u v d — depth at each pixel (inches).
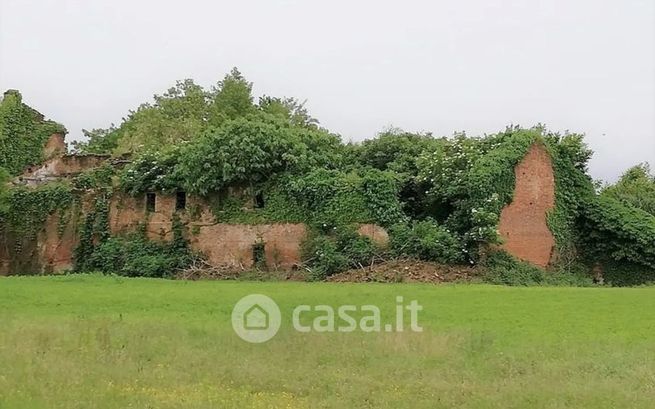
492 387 645.9
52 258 2317.9
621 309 1168.2
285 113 3137.3
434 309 1141.7
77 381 637.3
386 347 801.6
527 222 2028.8
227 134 2121.1
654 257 2042.3
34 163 2765.7
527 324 1011.9
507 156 1994.3
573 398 617.0
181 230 2165.4
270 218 2096.5
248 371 690.2
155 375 673.6
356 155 2331.4
